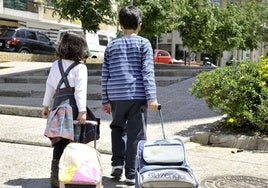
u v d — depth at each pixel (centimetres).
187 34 2298
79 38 482
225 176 557
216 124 791
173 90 1161
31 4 3859
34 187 507
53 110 470
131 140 504
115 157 530
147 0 1712
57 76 476
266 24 3412
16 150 671
